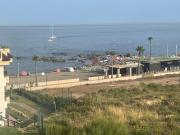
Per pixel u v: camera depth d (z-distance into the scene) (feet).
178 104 153.38
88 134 77.87
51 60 606.96
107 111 119.44
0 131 92.99
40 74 410.72
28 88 306.14
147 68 431.84
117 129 79.51
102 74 408.05
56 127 82.79
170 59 461.37
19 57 611.47
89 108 138.00
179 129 93.81
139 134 88.79
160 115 126.52
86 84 354.74
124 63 445.78
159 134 90.02
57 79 370.73
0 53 155.63
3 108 153.89
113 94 218.38
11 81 349.20
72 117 120.37
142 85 294.05
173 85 281.74
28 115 165.07
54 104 171.12
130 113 118.21
